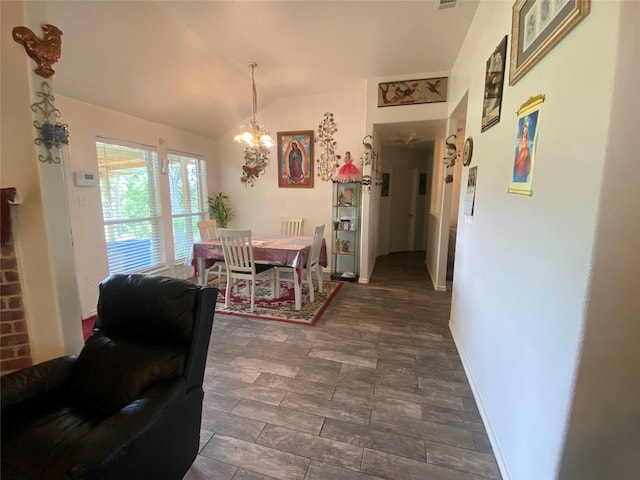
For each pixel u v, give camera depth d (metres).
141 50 2.73
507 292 1.46
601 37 0.82
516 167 1.37
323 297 3.73
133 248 3.75
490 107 1.82
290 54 3.16
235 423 1.69
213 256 3.54
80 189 3.03
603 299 0.86
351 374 2.15
